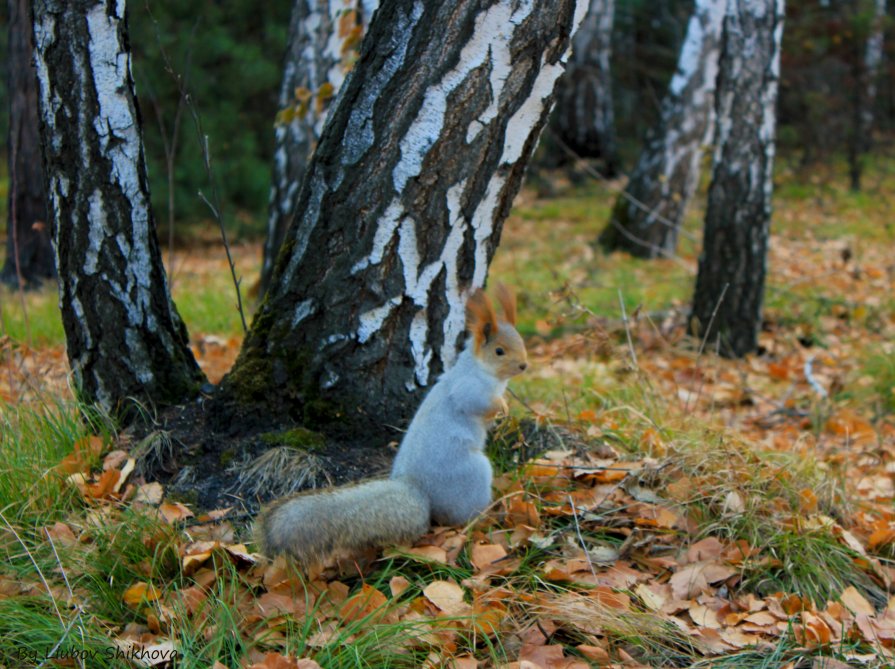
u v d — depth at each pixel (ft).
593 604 10.07
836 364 23.11
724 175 23.17
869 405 20.35
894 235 41.91
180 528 11.04
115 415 13.00
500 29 11.12
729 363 23.20
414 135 11.48
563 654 9.57
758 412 19.94
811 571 11.44
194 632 9.37
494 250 12.76
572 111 56.44
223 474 11.92
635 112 70.85
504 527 11.55
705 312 24.03
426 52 11.27
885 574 11.91
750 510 12.10
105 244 12.49
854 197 53.31
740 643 10.05
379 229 11.84
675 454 13.10
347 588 10.19
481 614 9.60
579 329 24.27
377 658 9.12
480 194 11.99
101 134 12.15
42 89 12.03
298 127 24.77
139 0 37.60
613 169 56.90
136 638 9.36
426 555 10.59
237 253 40.09
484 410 10.94
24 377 15.10
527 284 30.30
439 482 10.90
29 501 11.25
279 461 11.82
